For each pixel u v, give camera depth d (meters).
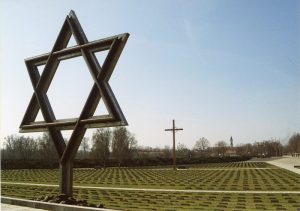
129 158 87.25
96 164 75.12
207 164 91.19
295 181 32.94
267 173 46.12
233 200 20.39
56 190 24.27
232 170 55.97
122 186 29.95
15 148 90.12
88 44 13.66
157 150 129.75
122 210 15.77
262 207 17.61
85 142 104.25
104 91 12.98
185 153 131.25
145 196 22.22
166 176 42.91
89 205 13.48
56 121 14.80
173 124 59.16
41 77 15.26
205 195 22.92
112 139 86.62
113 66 13.09
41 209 13.26
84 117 13.68
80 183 33.19
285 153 186.88
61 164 14.61
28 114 15.97
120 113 12.65
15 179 37.38
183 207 17.33
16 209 13.27
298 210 11.45
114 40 12.85
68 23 14.70
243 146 184.50
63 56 14.80
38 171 54.91
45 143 80.38
